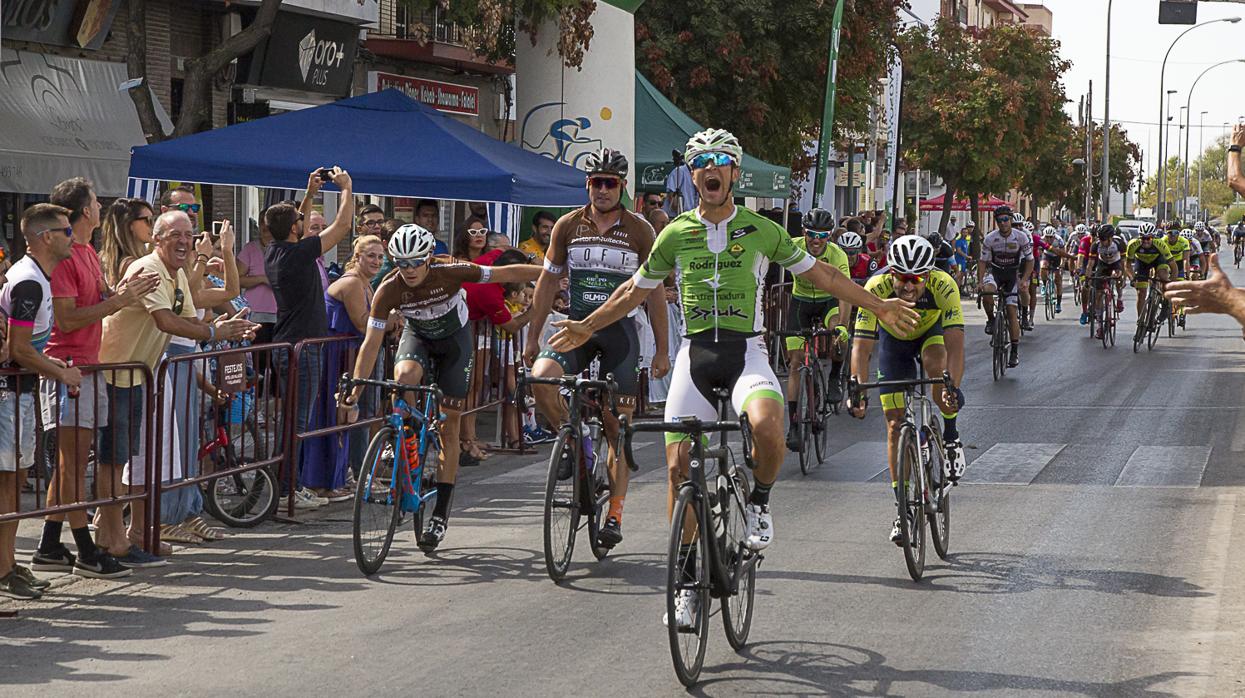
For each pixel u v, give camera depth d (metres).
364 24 30.69
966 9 106.06
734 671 8.30
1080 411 20.70
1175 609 9.66
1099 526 12.53
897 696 7.81
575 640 9.00
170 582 10.70
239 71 27.22
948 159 61.72
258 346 12.85
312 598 10.19
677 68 34.16
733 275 9.02
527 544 12.09
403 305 11.61
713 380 9.12
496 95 37.00
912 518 10.58
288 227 13.78
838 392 18.14
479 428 19.48
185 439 12.07
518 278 12.06
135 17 21.14
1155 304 30.20
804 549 11.69
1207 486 14.49
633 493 14.48
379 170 17.69
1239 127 6.54
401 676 8.22
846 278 9.13
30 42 22.56
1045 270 42.12
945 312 11.72
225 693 7.90
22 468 10.17
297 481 13.85
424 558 11.58
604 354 11.66
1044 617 9.47
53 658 8.62
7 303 9.91
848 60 35.84
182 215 11.55
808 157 41.19
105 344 11.38
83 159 22.66
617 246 11.65
